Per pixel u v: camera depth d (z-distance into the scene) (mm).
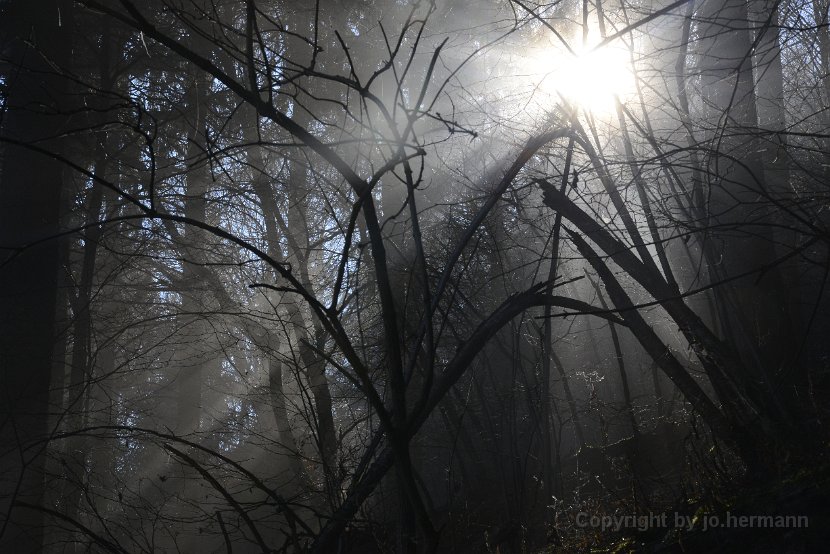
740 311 5934
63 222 13281
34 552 8492
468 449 10516
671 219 5480
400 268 7766
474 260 8094
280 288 2875
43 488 8703
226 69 12203
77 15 13391
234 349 12484
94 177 2744
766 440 5152
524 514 5844
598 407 8008
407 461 2797
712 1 7203
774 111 8227
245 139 11656
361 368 2857
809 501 4125
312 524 9906
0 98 3834
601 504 6164
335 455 5719
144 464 13625
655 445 7883
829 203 5477
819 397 6086
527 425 6918
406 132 3217
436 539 2748
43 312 10398
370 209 3025
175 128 12570
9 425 8938
